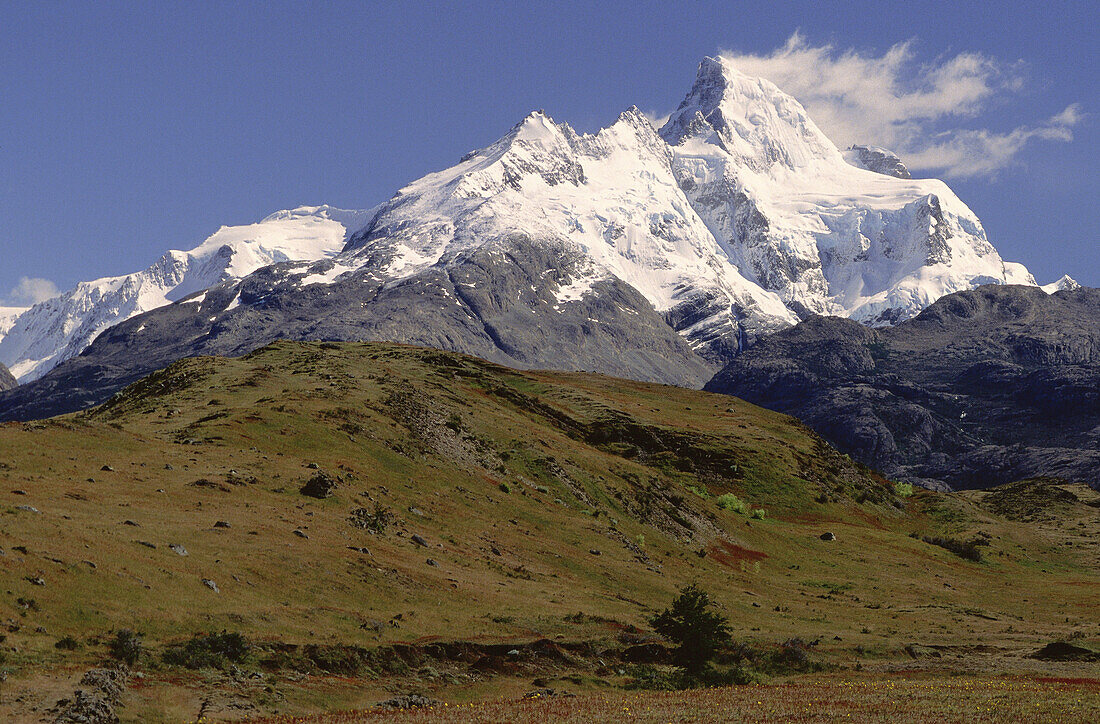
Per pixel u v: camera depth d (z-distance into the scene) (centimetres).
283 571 7081
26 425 9138
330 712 5238
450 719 4962
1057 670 8775
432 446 13112
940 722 5153
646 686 6988
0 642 4862
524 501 12550
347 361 18012
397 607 7344
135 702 4716
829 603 12475
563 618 8119
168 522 7312
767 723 5106
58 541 6075
